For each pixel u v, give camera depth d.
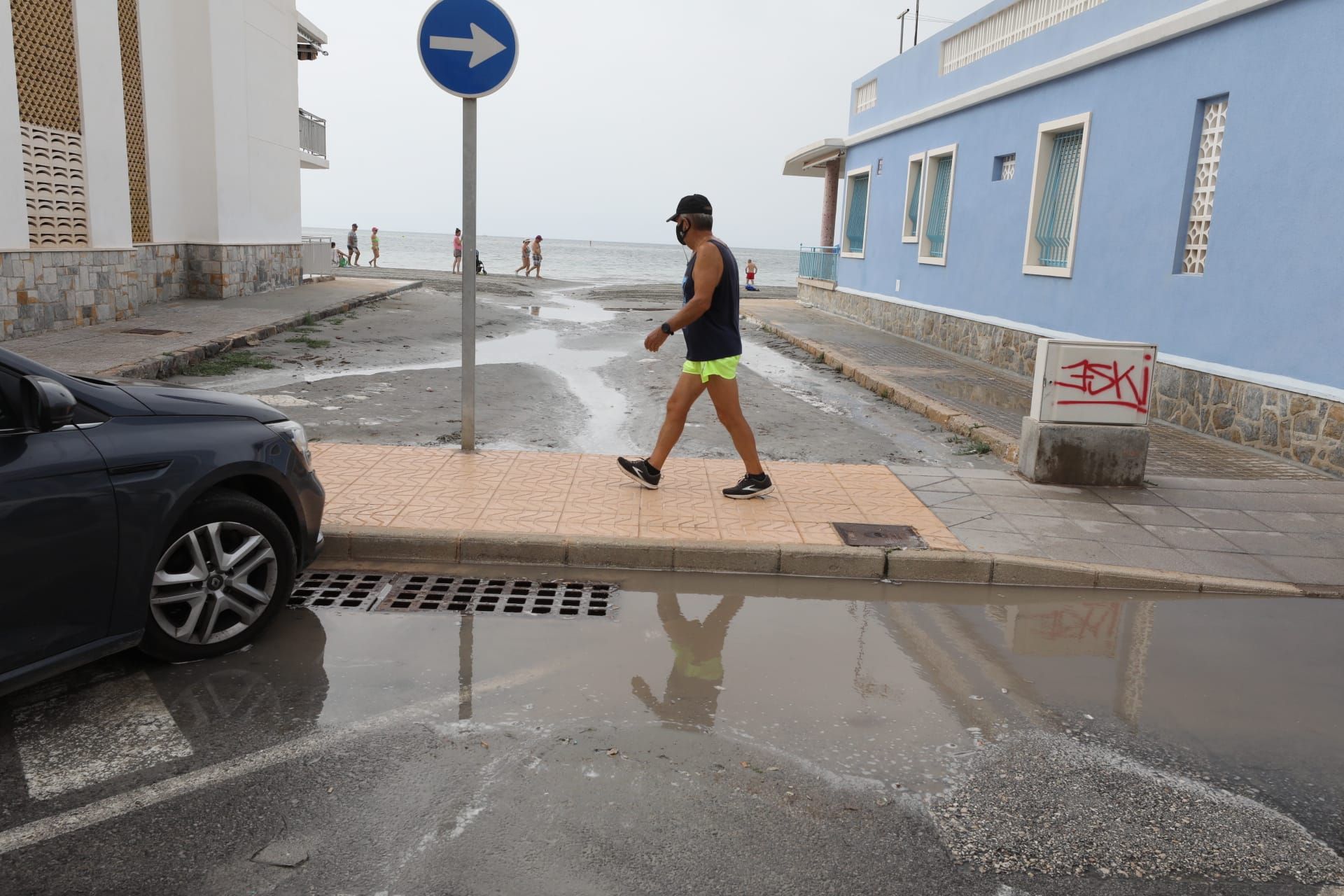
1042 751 3.50
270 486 4.27
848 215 23.16
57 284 13.12
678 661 4.21
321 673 3.95
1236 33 9.23
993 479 7.28
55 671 3.39
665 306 25.66
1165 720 3.79
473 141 6.95
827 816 3.02
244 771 3.16
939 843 2.90
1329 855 2.92
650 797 3.09
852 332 18.69
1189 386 9.78
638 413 9.86
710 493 6.58
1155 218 10.50
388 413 9.27
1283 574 5.50
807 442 8.73
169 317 15.30
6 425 3.30
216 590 3.97
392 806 2.98
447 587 5.04
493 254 146.12
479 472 6.82
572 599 4.94
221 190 18.64
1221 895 2.70
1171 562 5.60
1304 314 8.30
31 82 12.56
